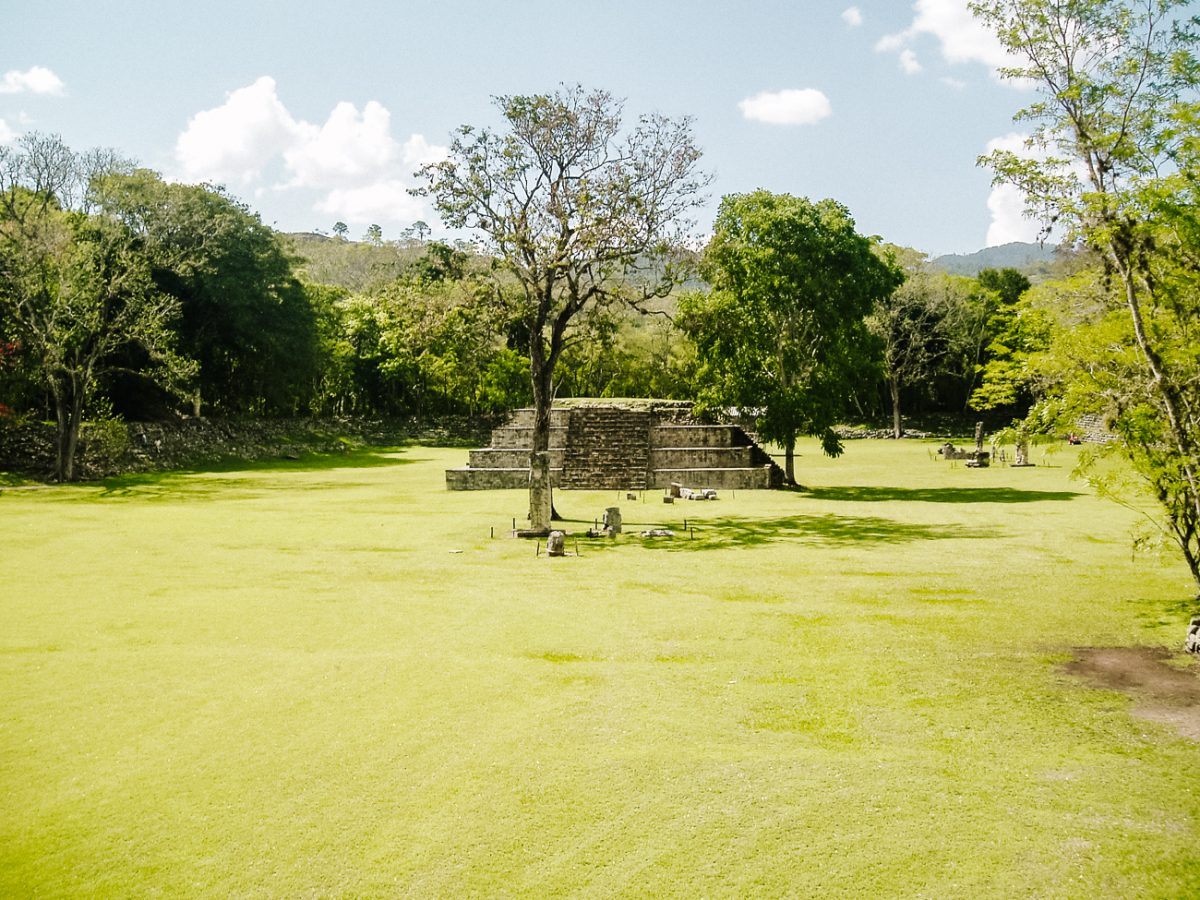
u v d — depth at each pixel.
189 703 7.59
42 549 15.94
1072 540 16.20
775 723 7.06
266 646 9.35
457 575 13.30
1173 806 5.60
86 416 38.34
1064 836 5.25
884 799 5.73
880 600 11.41
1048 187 9.78
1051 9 9.55
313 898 4.71
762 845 5.18
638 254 19.59
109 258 36.16
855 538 16.92
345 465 42.31
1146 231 9.13
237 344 45.66
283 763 6.35
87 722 7.16
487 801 5.74
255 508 22.92
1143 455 9.99
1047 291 11.09
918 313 60.44
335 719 7.20
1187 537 10.30
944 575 13.02
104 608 11.11
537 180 19.36
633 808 5.63
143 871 4.98
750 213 27.17
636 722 7.09
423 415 63.97
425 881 4.84
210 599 11.65
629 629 10.01
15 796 5.89
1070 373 10.49
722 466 30.03
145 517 20.89
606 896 4.69
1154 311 9.55
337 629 10.05
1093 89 9.44
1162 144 9.11
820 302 26.69
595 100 19.12
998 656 8.83
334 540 16.98
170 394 44.84
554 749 6.56
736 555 15.02
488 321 19.69
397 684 8.07
